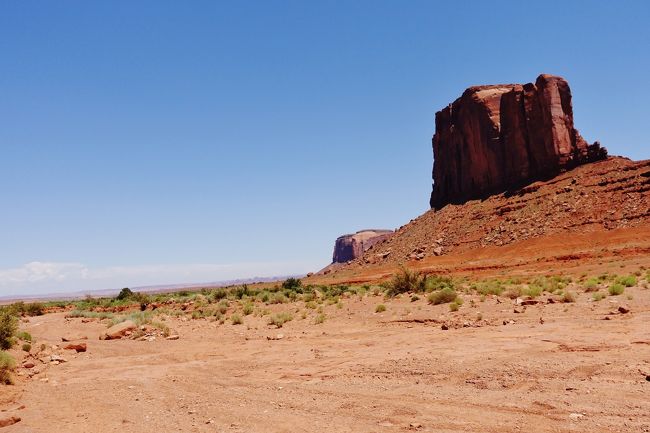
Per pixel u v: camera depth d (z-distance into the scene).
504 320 16.66
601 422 6.95
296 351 16.11
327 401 9.44
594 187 76.38
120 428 8.52
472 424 7.38
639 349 10.66
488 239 81.19
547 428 6.92
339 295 36.06
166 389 11.76
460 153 111.00
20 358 15.81
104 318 32.19
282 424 8.11
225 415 8.94
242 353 16.77
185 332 23.61
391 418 7.98
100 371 14.86
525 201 85.12
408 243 103.81
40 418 9.41
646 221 61.97
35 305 46.50
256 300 38.00
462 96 111.88
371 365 12.43
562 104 90.19
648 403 7.54
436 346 13.87
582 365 9.87
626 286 23.00
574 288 25.05
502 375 9.93
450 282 33.97
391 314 21.83
